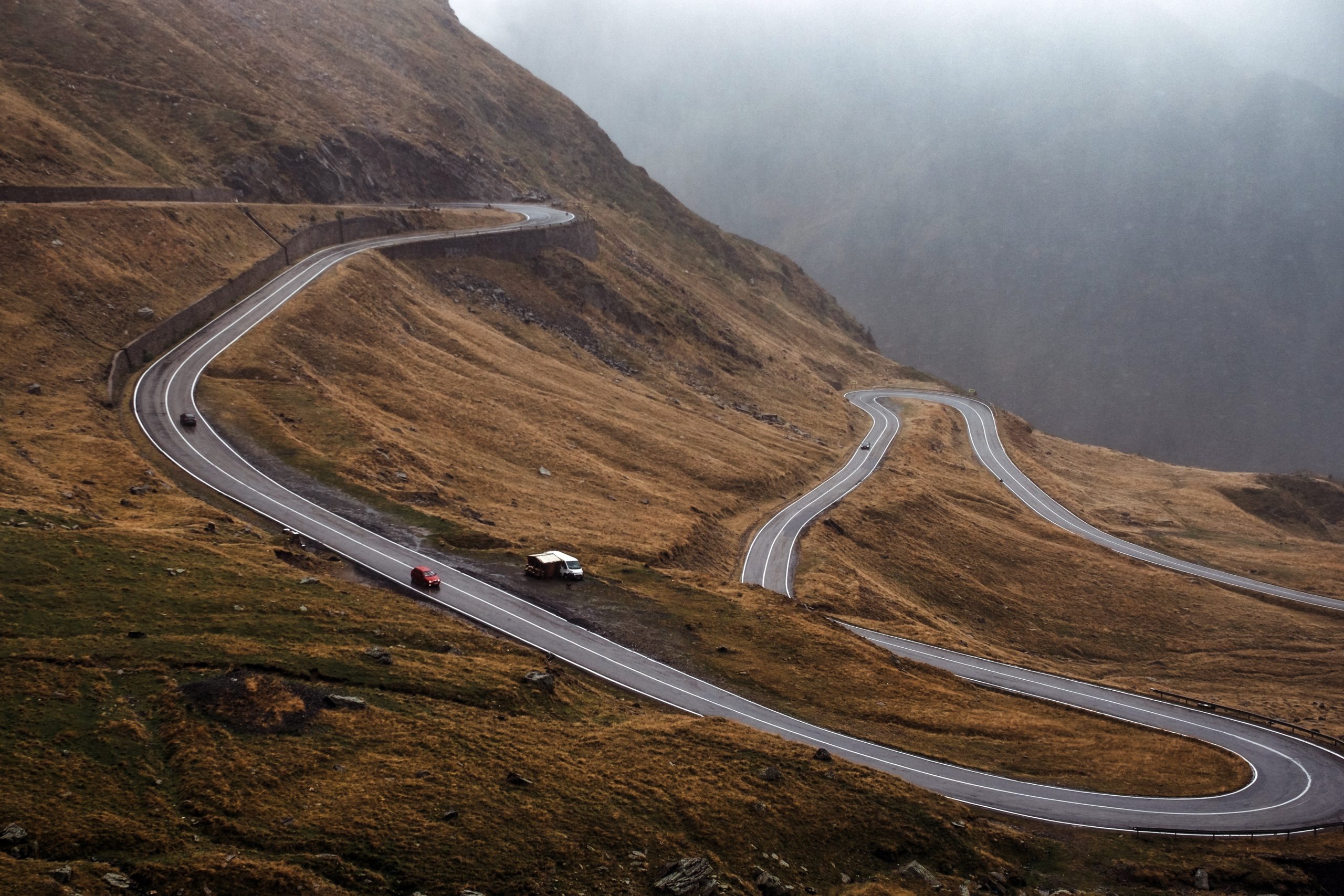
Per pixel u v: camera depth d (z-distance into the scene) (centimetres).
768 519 13025
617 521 10281
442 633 5781
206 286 11675
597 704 5453
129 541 5797
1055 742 6638
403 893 3416
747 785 4719
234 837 3509
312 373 10819
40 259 9800
